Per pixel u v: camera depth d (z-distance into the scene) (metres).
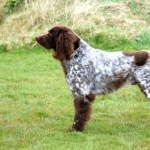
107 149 9.08
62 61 10.31
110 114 11.50
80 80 10.14
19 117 11.23
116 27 20.44
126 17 21.14
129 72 10.12
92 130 10.30
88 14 20.94
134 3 22.23
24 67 17.02
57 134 9.91
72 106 12.30
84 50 10.20
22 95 13.45
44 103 12.61
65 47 9.95
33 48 19.53
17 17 21.58
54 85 14.54
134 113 11.51
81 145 9.27
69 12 20.97
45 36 10.19
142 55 10.10
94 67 10.12
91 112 10.29
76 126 10.22
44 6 21.36
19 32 20.55
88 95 10.17
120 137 9.76
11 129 10.31
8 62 17.83
